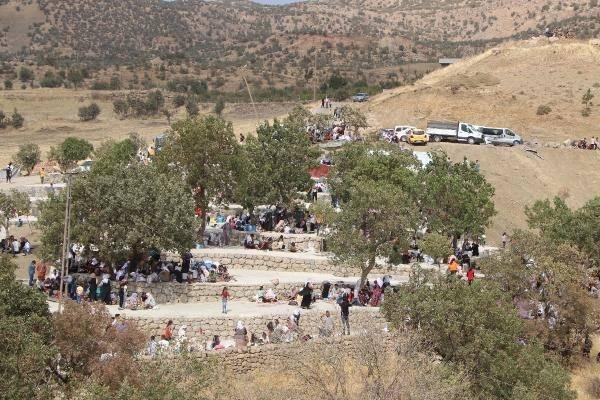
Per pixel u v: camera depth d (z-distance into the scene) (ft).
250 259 161.17
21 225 183.21
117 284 136.26
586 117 355.36
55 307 124.57
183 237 145.18
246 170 178.40
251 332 130.62
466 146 283.59
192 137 172.35
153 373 94.63
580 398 135.44
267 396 99.50
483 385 117.19
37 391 91.20
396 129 296.30
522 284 150.41
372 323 113.09
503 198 252.42
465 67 460.55
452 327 118.83
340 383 97.50
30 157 253.65
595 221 177.37
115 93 582.76
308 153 193.98
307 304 138.92
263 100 529.45
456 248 181.37
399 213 151.53
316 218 179.01
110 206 141.69
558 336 148.15
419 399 93.86
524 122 350.23
